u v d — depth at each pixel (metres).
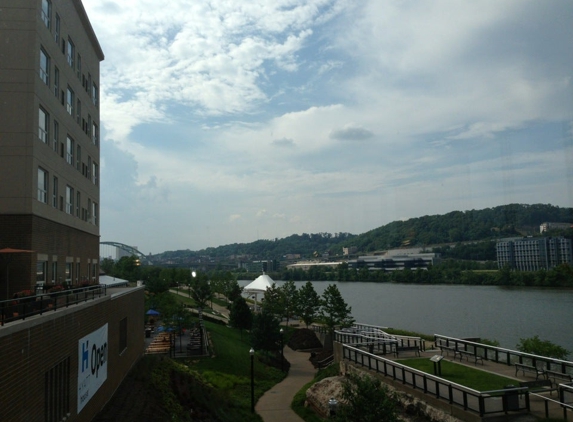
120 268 86.31
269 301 65.19
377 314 70.12
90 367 18.52
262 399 32.84
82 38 31.52
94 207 35.16
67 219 27.38
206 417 24.72
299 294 64.19
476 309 63.12
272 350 47.34
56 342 14.36
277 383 37.94
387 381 22.62
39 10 22.48
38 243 22.25
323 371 35.00
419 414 19.50
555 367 21.36
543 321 51.75
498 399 17.23
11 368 11.12
